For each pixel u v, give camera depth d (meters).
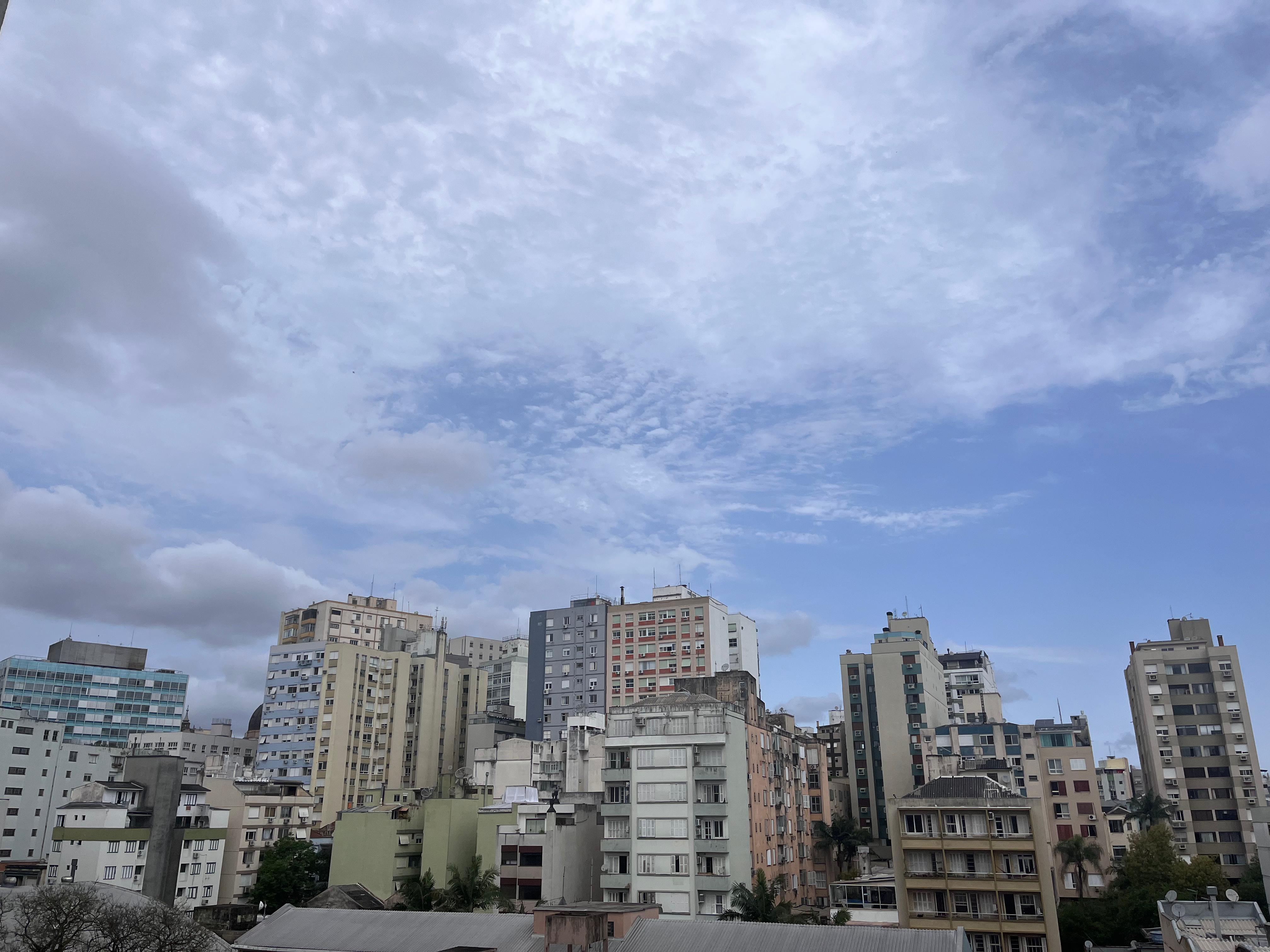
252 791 133.75
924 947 64.88
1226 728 141.50
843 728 177.38
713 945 69.06
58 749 149.50
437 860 114.06
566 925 73.25
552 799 136.38
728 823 96.38
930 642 182.62
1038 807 86.31
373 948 76.69
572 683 190.50
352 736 187.00
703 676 142.75
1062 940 102.75
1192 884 108.31
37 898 67.62
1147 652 149.50
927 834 88.94
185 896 116.69
